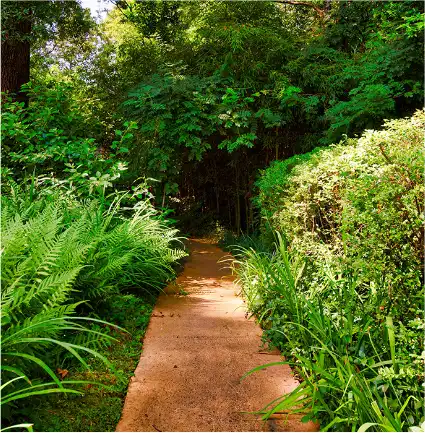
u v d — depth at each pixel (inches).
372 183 109.3
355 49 381.7
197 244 350.3
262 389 103.7
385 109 289.3
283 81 342.0
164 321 150.6
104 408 93.4
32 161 232.7
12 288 92.6
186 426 88.3
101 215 178.2
